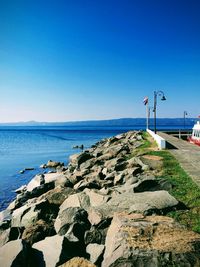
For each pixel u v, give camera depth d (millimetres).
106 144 40531
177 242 6531
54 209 12133
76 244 8320
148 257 6148
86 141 84812
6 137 109688
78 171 20969
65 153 51062
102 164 23031
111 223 8414
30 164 37375
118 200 10062
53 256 7574
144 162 17078
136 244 6508
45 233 9555
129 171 15445
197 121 36250
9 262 6992
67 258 7594
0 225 11617
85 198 11602
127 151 25562
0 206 17922
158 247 6359
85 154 27203
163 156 20297
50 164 34312
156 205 9172
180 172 14797
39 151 54688
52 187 17094
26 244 7746
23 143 76438
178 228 7242
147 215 8672
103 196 11102
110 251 6914
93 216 9438
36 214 11094
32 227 9727
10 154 49156
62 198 12852
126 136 48438
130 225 7410
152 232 7027
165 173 14664
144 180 11672
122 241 6758
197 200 10039
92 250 7836
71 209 10047
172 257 6113
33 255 7867
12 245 7578
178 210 9203
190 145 28969
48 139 95500
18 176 28734
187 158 19406
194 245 6426
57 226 9688
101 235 8578
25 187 22156
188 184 12172
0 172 31078
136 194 10453
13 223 11594
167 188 11523
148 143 31281
